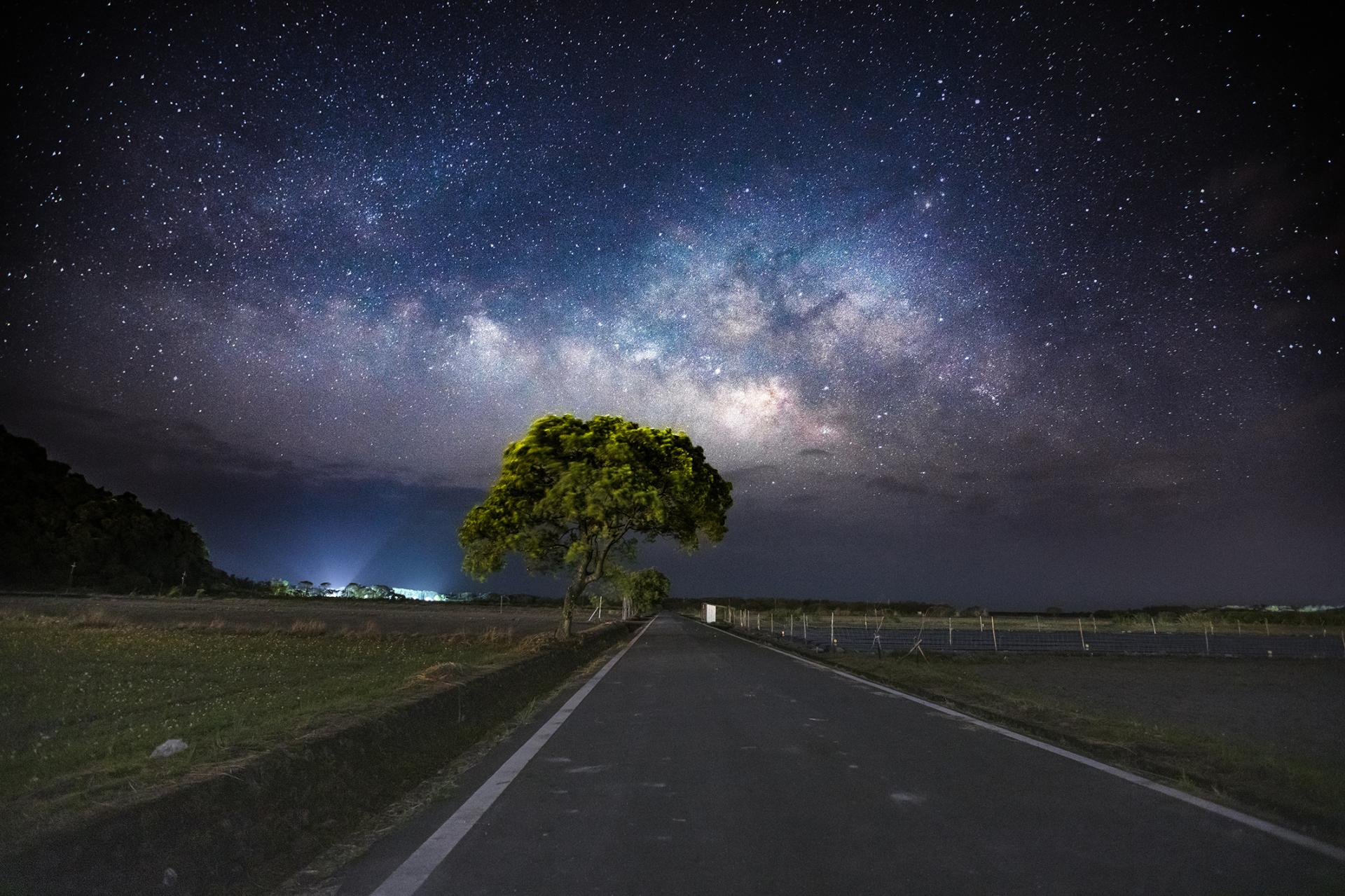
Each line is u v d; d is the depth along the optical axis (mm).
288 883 4367
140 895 3555
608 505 26656
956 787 6781
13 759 7383
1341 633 57375
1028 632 57688
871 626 65000
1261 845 5098
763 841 5191
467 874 4543
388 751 6957
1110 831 5418
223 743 5969
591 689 15125
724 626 57906
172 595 75062
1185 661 30438
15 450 94062
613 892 4254
